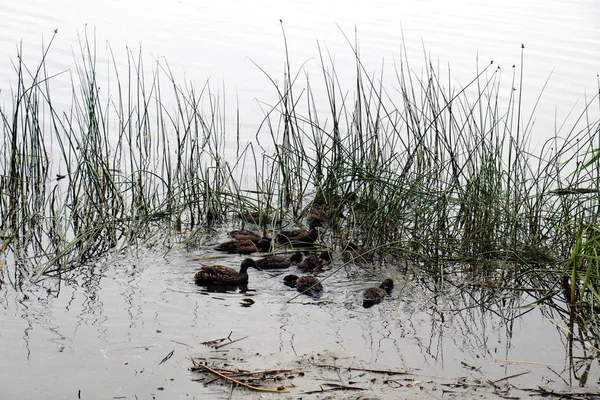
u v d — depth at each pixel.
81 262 11.84
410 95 20.25
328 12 28.30
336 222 13.62
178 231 13.36
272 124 18.70
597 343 9.66
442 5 29.53
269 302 10.61
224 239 13.20
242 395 8.10
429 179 13.91
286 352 9.10
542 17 27.75
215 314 10.13
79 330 9.52
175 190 14.99
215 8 28.62
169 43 24.08
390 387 8.36
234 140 17.78
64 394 8.09
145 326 9.67
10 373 8.48
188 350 9.07
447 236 13.03
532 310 10.68
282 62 22.66
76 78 20.72
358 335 9.66
